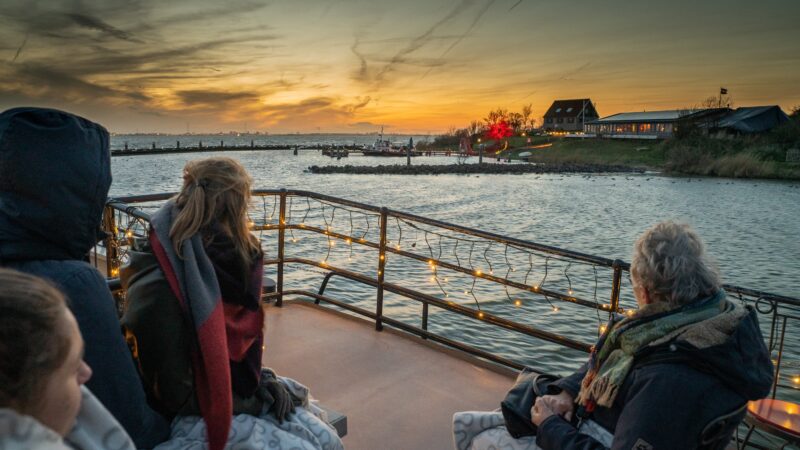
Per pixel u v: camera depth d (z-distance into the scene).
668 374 1.59
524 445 2.05
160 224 1.64
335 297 13.28
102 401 1.37
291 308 4.94
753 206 36.59
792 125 68.19
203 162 1.71
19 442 0.70
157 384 1.62
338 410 3.28
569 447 1.79
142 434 1.50
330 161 91.62
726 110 83.94
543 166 74.38
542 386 2.16
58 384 0.80
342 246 18.75
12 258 1.32
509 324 3.71
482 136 123.62
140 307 1.57
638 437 1.55
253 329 1.73
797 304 2.73
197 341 1.56
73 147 1.38
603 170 71.31
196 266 1.58
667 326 1.66
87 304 1.35
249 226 1.79
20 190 1.32
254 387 1.74
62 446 0.74
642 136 94.62
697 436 1.52
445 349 4.16
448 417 3.25
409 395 3.49
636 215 31.69
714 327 1.59
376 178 57.81
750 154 65.44
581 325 11.55
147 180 51.19
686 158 69.06
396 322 4.38
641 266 1.75
